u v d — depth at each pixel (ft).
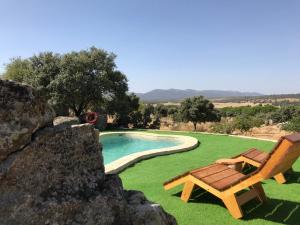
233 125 70.03
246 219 19.56
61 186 10.63
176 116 95.81
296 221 19.22
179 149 41.34
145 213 11.65
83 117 80.59
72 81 85.71
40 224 9.82
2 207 9.40
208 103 90.27
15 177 9.71
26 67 96.37
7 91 9.68
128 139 69.77
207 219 19.52
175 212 20.63
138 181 27.96
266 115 98.89
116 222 11.32
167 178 28.91
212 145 46.80
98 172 11.86
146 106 98.99
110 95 92.22
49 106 11.26
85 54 91.50
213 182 20.98
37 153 10.23
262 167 18.89
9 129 9.61
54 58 91.40
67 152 11.01
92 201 10.96
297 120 73.46
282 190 25.09
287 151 17.88
